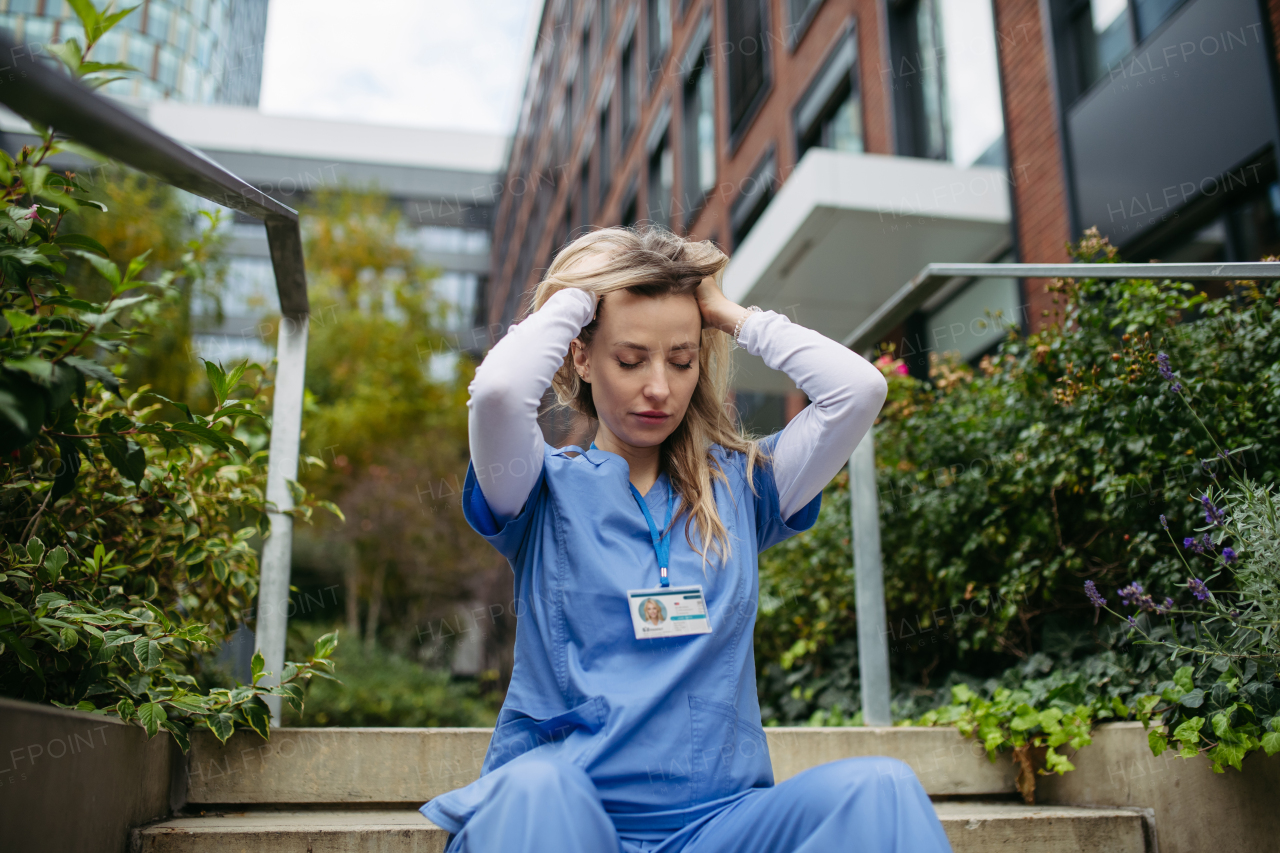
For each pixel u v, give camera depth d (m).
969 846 1.88
